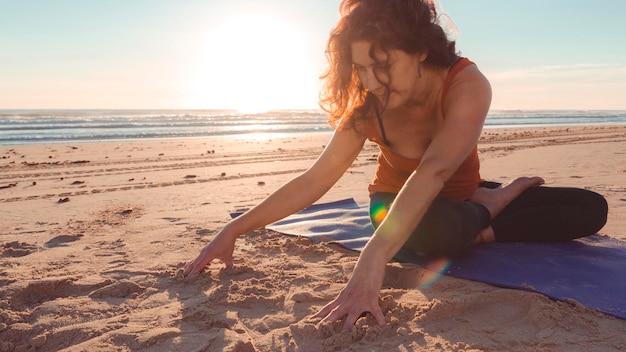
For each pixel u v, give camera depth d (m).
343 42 1.94
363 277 1.91
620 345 1.72
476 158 2.63
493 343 1.76
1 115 44.34
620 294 2.11
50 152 12.62
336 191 5.46
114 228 3.87
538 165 7.53
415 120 2.25
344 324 1.84
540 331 1.84
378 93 1.92
